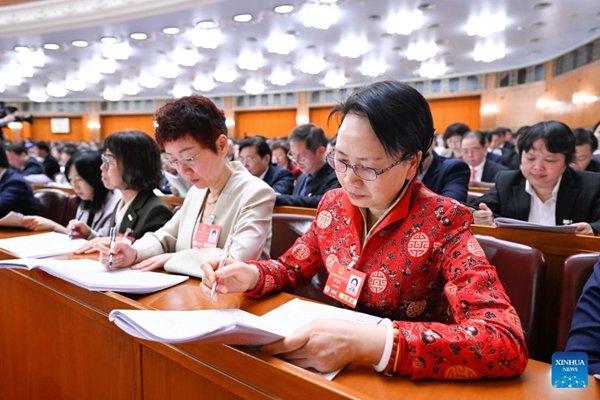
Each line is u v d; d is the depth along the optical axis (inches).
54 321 40.0
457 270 27.8
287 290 38.0
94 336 35.7
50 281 39.1
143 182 62.4
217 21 187.3
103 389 35.5
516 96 355.6
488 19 194.9
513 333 23.4
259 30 207.3
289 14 180.7
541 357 48.9
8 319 46.3
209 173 48.0
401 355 22.5
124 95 514.6
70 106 573.3
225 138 48.4
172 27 193.0
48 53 251.8
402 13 184.1
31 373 44.3
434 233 30.2
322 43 238.8
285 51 230.5
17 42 218.5
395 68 326.0
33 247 52.7
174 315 27.3
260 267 35.8
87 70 312.8
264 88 446.9
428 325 24.2
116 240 46.9
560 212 74.1
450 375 22.5
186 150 45.7
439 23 203.0
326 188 106.8
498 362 22.5
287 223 59.6
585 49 267.9
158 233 54.0
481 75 378.9
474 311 25.6
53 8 191.3
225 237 48.3
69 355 38.8
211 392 27.0
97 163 74.4
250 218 46.7
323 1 164.1
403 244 31.2
